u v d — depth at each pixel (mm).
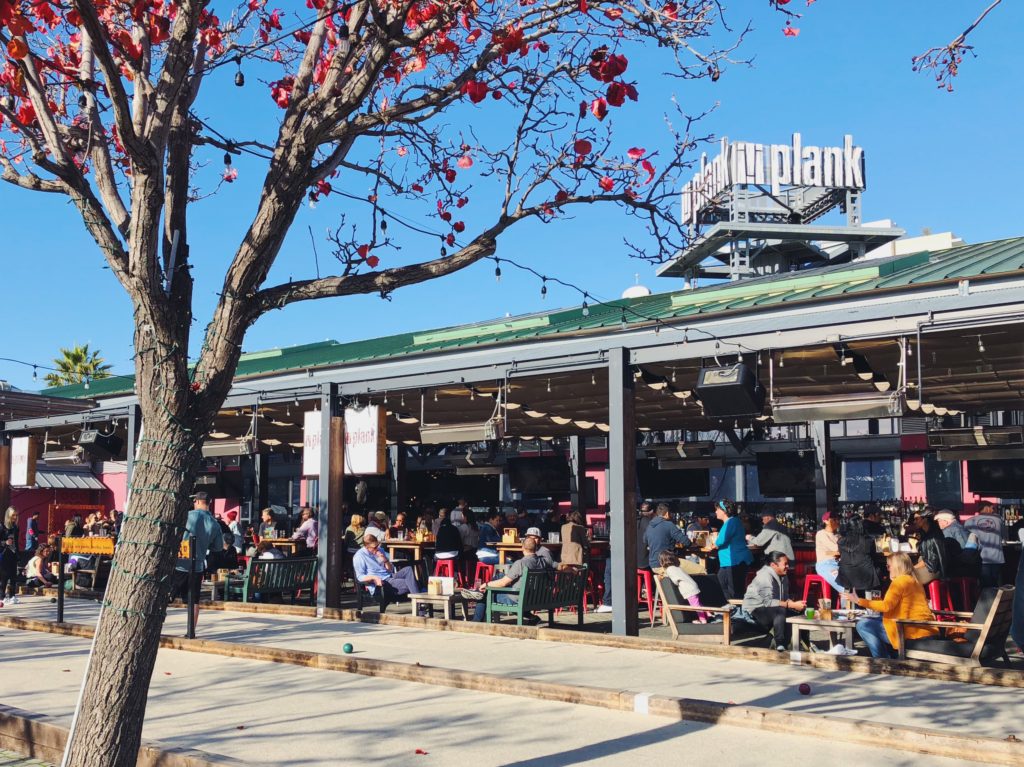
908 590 9039
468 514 19016
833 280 14523
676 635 10750
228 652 10242
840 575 11461
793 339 10945
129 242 4934
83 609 15047
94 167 5719
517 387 15867
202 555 11172
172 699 7887
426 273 5582
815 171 41062
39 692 8125
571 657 9859
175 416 4953
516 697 7863
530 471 23188
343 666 9195
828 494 19391
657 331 13352
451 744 6312
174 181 5551
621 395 11766
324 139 5520
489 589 12297
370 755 6043
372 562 14359
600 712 7273
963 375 14383
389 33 5328
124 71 6473
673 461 21234
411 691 8148
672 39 5758
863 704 7352
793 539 18438
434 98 5863
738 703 7430
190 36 5320
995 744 5758
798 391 16312
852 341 10875
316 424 14844
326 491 14281
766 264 42375
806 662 9266
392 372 14078
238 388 16297
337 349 23047
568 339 16188
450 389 16062
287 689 8273
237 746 6289
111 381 26719
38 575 17875
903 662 8688
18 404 21062
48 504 28469
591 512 25562
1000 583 13875
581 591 12906
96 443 18812
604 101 5688
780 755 5988
